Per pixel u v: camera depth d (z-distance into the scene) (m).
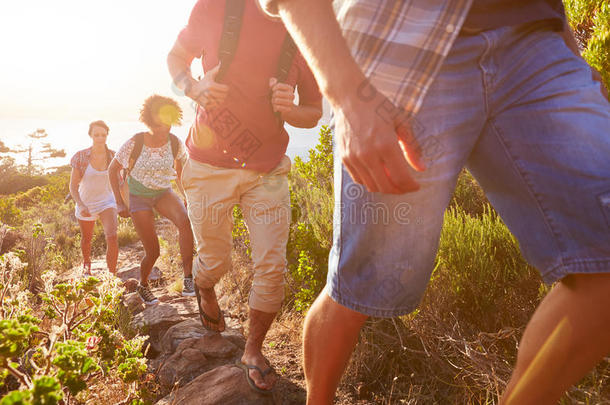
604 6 2.56
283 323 3.08
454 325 2.23
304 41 0.96
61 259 6.23
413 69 1.01
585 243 0.90
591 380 1.76
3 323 1.19
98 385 2.03
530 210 1.01
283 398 2.27
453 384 2.01
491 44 1.00
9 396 0.95
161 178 4.07
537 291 2.31
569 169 0.93
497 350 2.09
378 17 1.04
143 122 3.94
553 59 1.02
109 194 5.07
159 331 3.33
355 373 2.31
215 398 2.18
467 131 1.04
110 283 2.25
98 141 4.92
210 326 2.77
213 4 2.19
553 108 0.97
